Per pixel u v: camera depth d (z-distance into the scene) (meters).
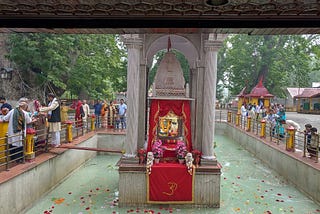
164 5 2.05
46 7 2.13
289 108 38.34
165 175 6.65
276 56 28.34
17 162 6.88
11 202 5.64
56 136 8.76
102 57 16.08
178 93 7.68
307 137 8.52
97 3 2.04
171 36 8.16
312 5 2.01
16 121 6.91
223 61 34.69
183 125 7.63
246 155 13.48
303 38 26.22
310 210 6.67
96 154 12.68
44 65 14.18
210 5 2.03
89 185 8.41
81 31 2.72
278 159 9.90
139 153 7.05
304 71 28.23
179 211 6.50
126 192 6.70
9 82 16.47
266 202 7.19
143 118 7.55
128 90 7.09
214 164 6.93
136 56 7.05
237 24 2.36
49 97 8.87
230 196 7.62
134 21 2.38
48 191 7.56
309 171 7.47
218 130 21.23
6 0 2.02
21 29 2.56
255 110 19.69
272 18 2.30
